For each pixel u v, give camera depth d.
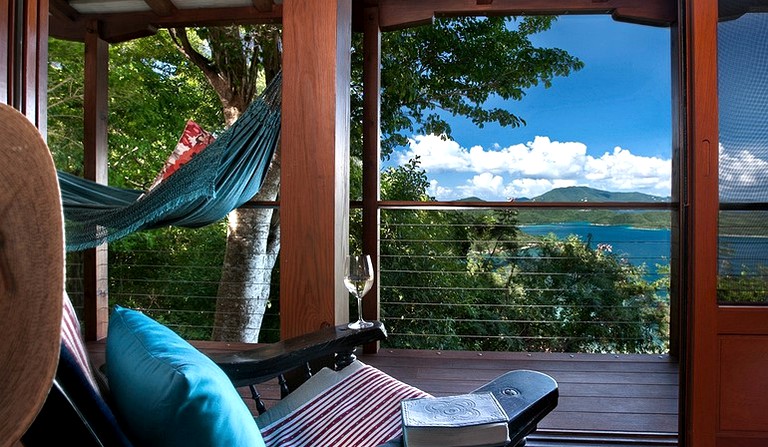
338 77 1.77
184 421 0.56
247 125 2.53
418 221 4.96
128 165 5.77
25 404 0.34
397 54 5.27
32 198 0.39
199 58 4.78
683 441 1.67
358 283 1.53
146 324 0.84
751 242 1.61
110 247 5.27
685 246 1.69
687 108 1.65
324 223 1.73
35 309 0.36
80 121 5.36
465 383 2.34
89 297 3.05
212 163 2.43
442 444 0.72
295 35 1.73
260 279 4.82
